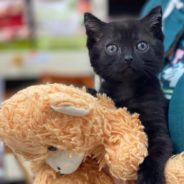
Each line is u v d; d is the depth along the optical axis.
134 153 0.41
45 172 0.44
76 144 0.40
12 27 1.26
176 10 0.63
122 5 1.30
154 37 0.51
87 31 0.52
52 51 1.27
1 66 1.27
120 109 0.44
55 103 0.38
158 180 0.43
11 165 1.11
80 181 0.44
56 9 1.26
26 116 0.39
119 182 0.44
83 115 0.39
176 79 0.56
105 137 0.42
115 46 0.49
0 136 0.41
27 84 1.32
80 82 1.25
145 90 0.49
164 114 0.48
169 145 0.46
